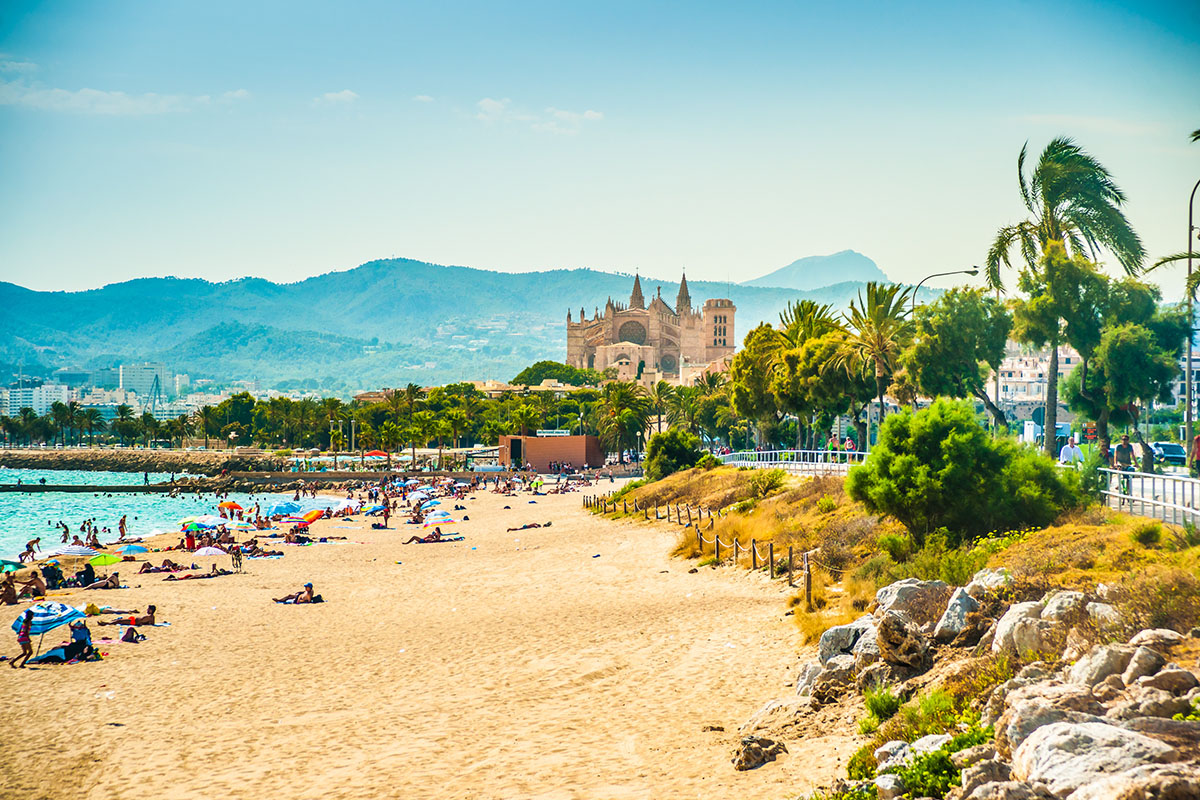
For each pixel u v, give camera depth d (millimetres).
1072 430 65625
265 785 17391
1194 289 35688
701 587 35938
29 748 21016
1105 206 43156
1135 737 9867
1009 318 50750
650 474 93750
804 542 37750
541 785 15961
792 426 105812
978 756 11633
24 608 42281
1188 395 40719
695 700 20531
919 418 31516
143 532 93938
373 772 17578
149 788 17797
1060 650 14562
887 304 61812
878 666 17391
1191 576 15016
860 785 12617
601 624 30406
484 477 155000
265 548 69000
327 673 26656
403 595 41406
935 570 24766
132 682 27156
